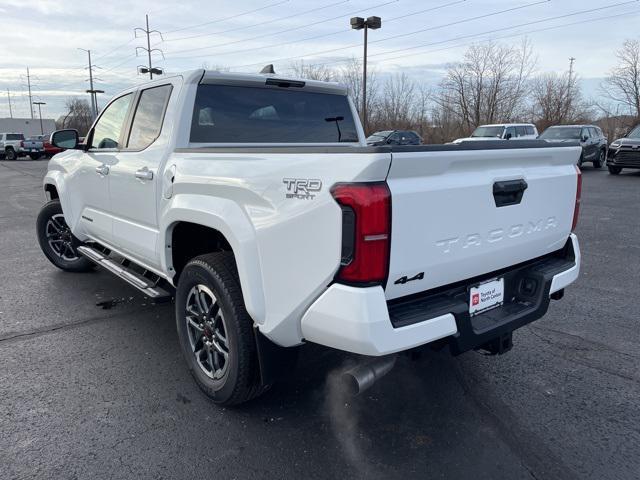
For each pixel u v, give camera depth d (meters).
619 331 4.17
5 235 8.13
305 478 2.45
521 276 3.01
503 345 2.78
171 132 3.43
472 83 47.59
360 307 2.10
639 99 43.25
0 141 36.91
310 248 2.24
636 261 6.39
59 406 3.04
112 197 4.13
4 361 3.62
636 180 16.67
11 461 2.54
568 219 3.18
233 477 2.45
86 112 80.56
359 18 29.03
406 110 47.16
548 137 21.03
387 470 2.51
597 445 2.70
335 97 4.41
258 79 3.79
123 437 2.74
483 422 2.91
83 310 4.63
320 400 3.12
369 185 2.05
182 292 3.14
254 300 2.54
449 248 2.38
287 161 2.36
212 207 2.79
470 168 2.43
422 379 3.40
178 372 3.48
